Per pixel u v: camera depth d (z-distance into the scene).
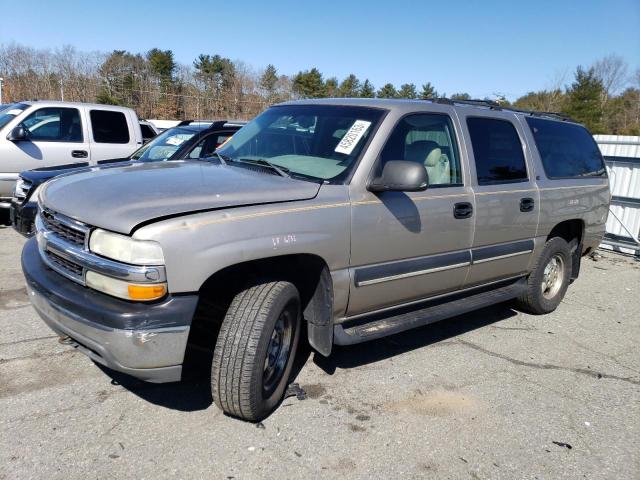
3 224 8.54
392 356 4.40
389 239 3.70
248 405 3.11
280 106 4.67
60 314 2.95
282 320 3.33
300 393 3.68
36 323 4.53
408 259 3.90
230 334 3.05
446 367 4.27
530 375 4.24
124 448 2.97
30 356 3.94
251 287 3.17
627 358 4.72
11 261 6.32
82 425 3.15
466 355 4.53
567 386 4.10
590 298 6.54
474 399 3.79
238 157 4.10
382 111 3.92
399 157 3.83
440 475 2.95
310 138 3.98
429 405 3.66
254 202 3.11
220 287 3.28
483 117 4.66
